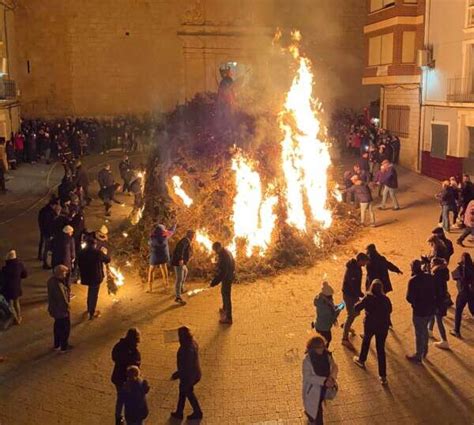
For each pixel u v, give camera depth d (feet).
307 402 24.99
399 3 86.28
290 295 42.42
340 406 28.27
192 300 42.06
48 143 102.42
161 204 53.47
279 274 46.88
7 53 105.70
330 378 24.89
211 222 50.14
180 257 40.91
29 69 122.93
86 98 126.52
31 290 44.73
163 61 127.75
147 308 40.88
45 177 89.81
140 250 50.90
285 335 35.96
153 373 31.96
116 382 26.32
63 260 43.88
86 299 42.73
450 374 30.91
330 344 34.45
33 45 122.52
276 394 29.55
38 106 124.47
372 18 96.22
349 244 54.19
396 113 95.61
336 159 99.30
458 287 34.96
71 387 30.78
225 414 27.96
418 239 55.16
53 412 28.63
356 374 31.09
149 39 126.82
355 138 103.40
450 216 61.52
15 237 58.90
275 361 32.78
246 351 34.01
